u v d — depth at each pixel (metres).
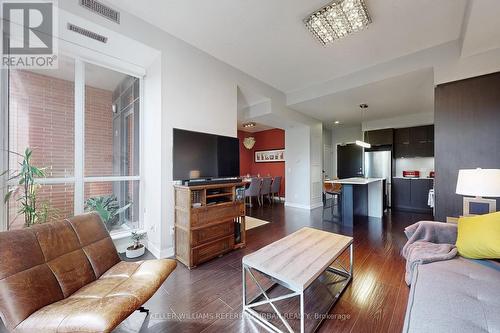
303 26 2.53
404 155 5.77
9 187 2.08
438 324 1.02
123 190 3.03
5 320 1.04
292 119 5.04
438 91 2.81
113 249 1.74
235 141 3.22
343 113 5.44
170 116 2.69
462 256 1.71
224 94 3.35
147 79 2.93
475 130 2.59
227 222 2.79
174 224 2.63
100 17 2.16
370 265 2.43
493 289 1.27
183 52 2.83
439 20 2.36
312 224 4.19
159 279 1.45
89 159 2.75
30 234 1.31
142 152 3.02
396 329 1.47
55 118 2.40
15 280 1.12
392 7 2.18
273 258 1.66
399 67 3.15
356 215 4.56
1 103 2.04
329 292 1.92
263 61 3.33
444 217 2.74
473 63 2.60
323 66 3.47
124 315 1.12
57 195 2.39
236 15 2.37
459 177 2.08
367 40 2.75
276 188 6.84
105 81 2.89
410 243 2.15
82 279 1.43
